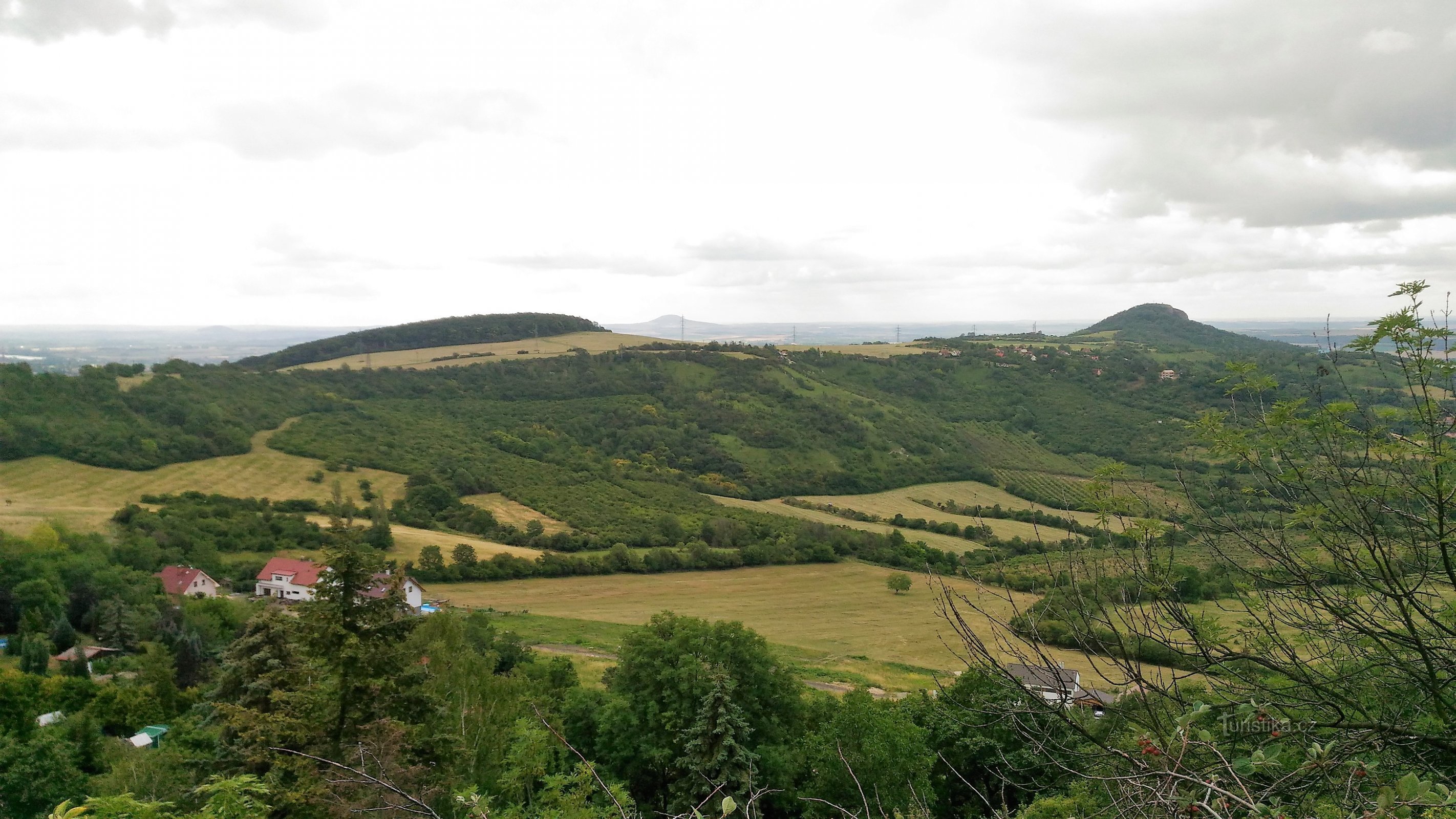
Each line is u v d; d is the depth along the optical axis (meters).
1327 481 5.19
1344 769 4.50
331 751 14.56
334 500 70.75
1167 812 3.83
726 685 22.19
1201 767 4.40
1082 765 4.96
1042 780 11.25
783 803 22.33
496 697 21.55
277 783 14.20
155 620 44.12
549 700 27.45
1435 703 4.82
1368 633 4.82
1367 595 5.15
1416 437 4.88
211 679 38.31
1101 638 4.57
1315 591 4.82
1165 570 4.94
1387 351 5.41
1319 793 4.46
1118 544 5.31
